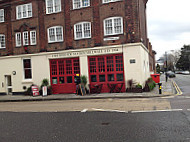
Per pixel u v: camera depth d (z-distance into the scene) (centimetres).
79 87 1620
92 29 1717
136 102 1122
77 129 645
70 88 1791
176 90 1716
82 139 548
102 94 1559
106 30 1680
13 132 655
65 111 959
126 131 595
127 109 920
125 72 1609
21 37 1969
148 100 1179
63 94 1758
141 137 537
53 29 1855
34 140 564
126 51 1608
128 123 679
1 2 2028
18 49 1973
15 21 1984
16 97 1752
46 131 645
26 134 625
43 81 1809
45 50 1866
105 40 1673
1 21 2048
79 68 1769
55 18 1842
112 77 1666
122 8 1628
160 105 974
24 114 948
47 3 1873
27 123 764
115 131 601
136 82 1580
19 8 1981
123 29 1627
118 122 700
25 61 1959
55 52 1816
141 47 1644
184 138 513
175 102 1042
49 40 1862
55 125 711
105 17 1673
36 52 1902
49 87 1805
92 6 1716
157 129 597
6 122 802
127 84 1598
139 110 879
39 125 725
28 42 1933
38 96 1728
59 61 1831
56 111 974
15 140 573
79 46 1759
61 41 1819
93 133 595
